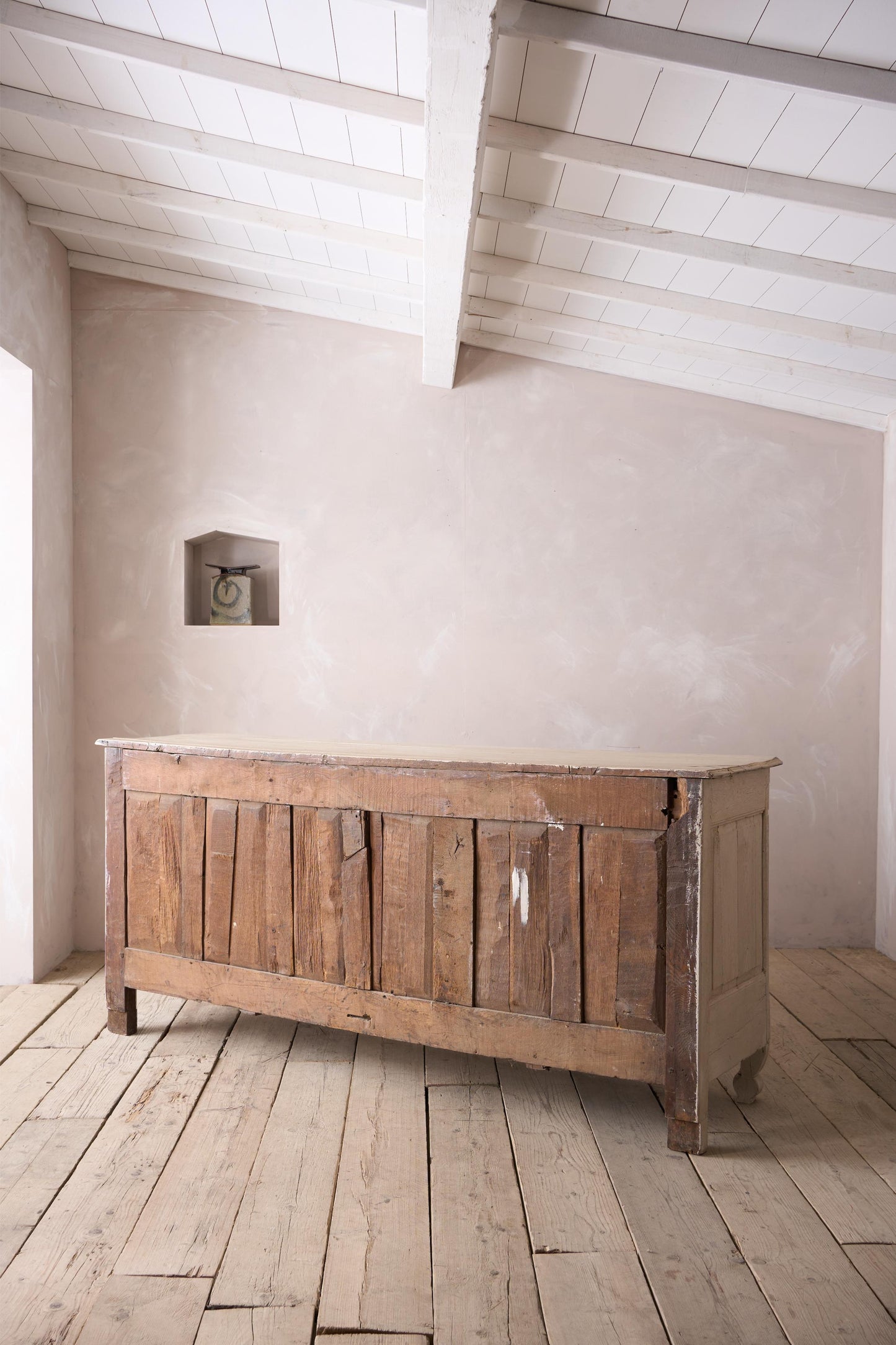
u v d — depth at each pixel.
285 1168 2.32
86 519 4.49
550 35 2.21
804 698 4.42
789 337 3.69
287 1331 1.73
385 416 4.50
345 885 2.82
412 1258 1.95
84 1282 1.86
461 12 1.89
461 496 4.47
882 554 4.41
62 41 2.67
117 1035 3.25
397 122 2.70
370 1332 1.72
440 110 2.21
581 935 2.53
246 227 3.77
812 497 4.43
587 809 2.51
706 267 3.27
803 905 4.43
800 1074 2.97
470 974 2.65
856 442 4.42
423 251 3.09
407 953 2.73
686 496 4.45
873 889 4.43
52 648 4.18
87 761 4.46
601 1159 2.39
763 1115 2.67
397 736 4.46
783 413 4.43
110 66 2.88
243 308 4.52
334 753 2.90
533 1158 2.39
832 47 2.21
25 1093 2.76
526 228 3.24
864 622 4.42
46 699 4.09
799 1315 1.78
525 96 2.51
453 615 4.46
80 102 3.11
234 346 4.52
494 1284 1.87
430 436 4.48
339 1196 2.19
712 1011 2.46
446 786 2.68
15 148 3.52
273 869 2.93
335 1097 2.76
